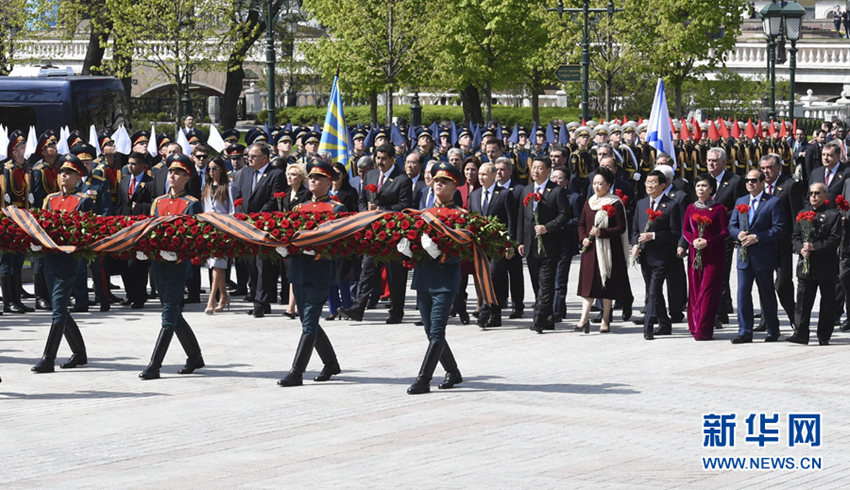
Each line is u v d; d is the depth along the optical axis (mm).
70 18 52281
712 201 16453
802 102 64562
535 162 17406
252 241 13258
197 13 49281
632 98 60656
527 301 20516
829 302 15969
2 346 16125
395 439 10906
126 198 20297
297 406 12359
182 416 11930
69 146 26188
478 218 13008
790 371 14188
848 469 9906
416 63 51094
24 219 13914
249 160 19641
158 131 53312
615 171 21172
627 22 51125
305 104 68125
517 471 9773
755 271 16188
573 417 11750
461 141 26297
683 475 9688
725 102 60281
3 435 11203
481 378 13812
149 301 20641
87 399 12805
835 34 88438
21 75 36094
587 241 16859
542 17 50875
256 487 9367
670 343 16266
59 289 14266
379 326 17750
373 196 18562
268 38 32219
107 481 9578
